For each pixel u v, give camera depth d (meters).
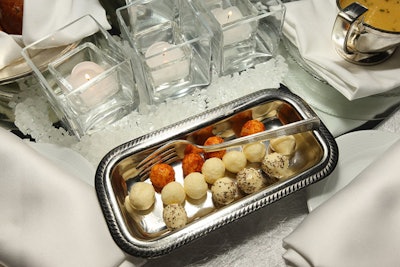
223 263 0.52
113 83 0.61
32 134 0.62
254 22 0.66
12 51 0.59
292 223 0.55
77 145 0.61
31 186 0.50
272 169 0.54
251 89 0.67
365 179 0.50
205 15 0.66
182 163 0.57
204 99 0.67
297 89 0.68
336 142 0.57
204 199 0.55
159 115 0.64
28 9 0.60
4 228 0.48
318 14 0.69
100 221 0.49
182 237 0.47
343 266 0.44
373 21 0.64
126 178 0.57
